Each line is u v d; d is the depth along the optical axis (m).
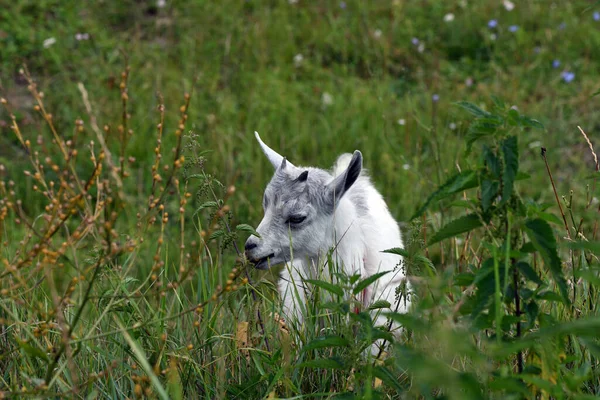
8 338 5.63
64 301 5.26
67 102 13.66
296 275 6.93
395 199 11.24
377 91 13.50
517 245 4.36
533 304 4.26
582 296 5.72
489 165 4.16
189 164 5.88
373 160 12.20
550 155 12.20
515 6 16.97
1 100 4.86
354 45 15.88
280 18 16.77
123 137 5.09
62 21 16.25
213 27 16.25
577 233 6.08
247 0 17.41
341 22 16.69
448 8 17.03
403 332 5.63
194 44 15.48
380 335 4.61
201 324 5.82
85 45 15.45
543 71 14.97
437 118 12.76
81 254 8.09
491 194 4.14
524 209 4.21
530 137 12.48
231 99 13.78
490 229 4.39
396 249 5.00
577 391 4.09
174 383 4.49
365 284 4.73
